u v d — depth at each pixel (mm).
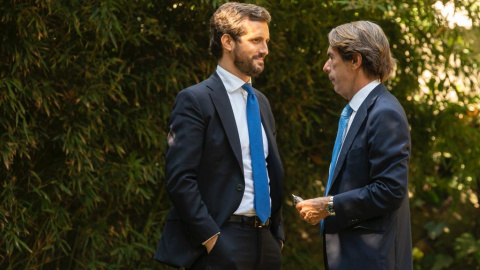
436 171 6453
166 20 4684
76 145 4258
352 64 3090
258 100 3604
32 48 3955
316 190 5598
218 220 3232
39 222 4418
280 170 3512
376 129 2959
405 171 2912
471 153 5883
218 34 3381
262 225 3354
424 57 5781
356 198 2951
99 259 4785
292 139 5348
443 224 6504
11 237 4023
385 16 5469
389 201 2889
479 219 6562
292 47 5238
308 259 5684
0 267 4383
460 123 5824
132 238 4629
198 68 4750
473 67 5648
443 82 5637
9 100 3957
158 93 4668
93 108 4301
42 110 4191
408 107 5797
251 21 3324
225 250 3213
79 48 4285
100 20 4074
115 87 4438
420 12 5398
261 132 3426
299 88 5246
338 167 3088
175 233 3326
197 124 3240
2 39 3994
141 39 4551
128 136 4664
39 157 4391
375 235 2990
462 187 6250
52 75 4227
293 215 5582
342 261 3049
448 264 6316
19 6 3904
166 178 3240
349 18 5293
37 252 4352
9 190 4047
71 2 4031
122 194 4609
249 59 3316
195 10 4605
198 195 3188
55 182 4230
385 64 3096
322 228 3203
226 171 3275
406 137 2953
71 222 4531
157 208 4934
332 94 5473
